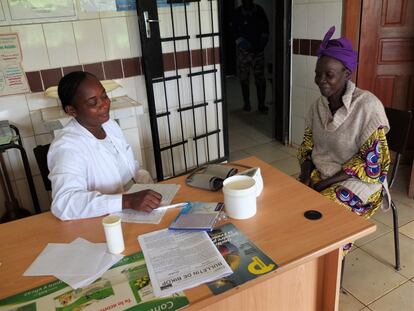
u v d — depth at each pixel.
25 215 2.51
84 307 0.89
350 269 1.98
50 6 2.39
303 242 1.08
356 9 2.73
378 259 2.04
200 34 2.96
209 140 3.33
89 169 1.46
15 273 1.04
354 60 1.60
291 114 3.58
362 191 1.64
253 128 4.23
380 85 2.93
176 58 2.92
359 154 1.66
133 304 0.88
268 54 5.38
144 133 2.96
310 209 1.25
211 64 3.12
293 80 3.43
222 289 0.91
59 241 1.18
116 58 2.69
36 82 2.47
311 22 3.06
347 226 1.15
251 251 1.05
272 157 3.47
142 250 1.09
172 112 3.05
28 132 2.53
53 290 0.96
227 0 6.18
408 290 1.82
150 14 2.58
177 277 0.96
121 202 1.30
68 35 2.49
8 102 2.43
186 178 1.54
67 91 1.41
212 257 1.03
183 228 1.17
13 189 2.61
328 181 1.70
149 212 1.29
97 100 1.42
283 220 1.19
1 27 2.30
